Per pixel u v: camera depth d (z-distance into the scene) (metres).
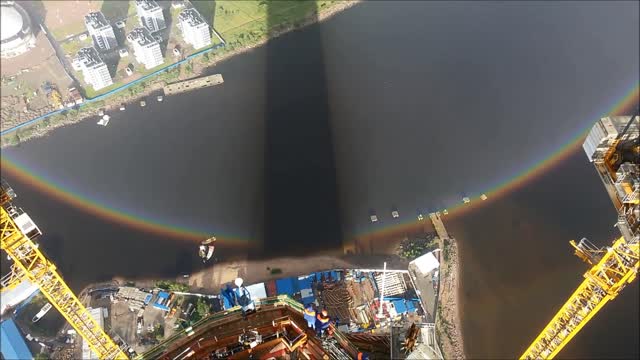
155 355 87.06
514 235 186.50
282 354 79.75
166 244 184.38
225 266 177.62
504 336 160.75
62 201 197.38
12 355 147.50
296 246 184.38
